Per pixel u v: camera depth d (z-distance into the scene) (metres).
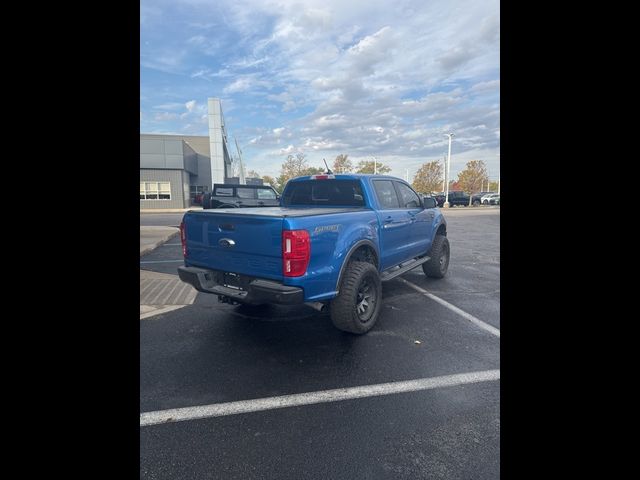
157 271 7.65
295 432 2.46
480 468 2.11
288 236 3.31
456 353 3.70
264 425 2.53
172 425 2.52
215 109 35.31
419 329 4.39
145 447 2.29
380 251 4.72
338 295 3.94
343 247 3.86
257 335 4.21
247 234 3.62
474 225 20.27
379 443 2.35
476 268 8.25
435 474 2.07
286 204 5.87
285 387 3.04
